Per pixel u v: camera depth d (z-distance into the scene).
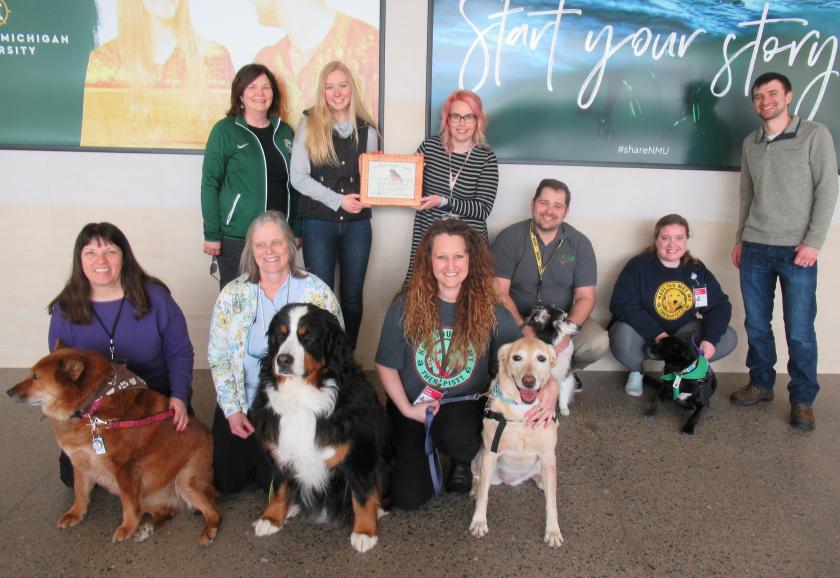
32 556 2.03
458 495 2.46
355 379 2.14
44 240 3.54
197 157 3.45
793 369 3.20
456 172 3.18
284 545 2.13
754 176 3.23
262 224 2.23
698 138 3.60
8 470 2.54
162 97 3.36
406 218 3.59
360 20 3.30
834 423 3.18
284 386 2.03
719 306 3.39
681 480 2.60
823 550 2.17
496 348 2.38
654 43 3.45
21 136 3.38
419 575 1.99
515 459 2.21
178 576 1.96
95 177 3.46
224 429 2.38
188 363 2.42
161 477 2.13
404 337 2.31
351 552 2.10
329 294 2.40
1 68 3.29
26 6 3.21
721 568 2.06
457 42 3.37
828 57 3.51
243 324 2.32
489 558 2.08
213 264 3.23
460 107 3.07
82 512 2.21
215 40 3.29
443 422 2.25
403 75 3.40
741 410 3.32
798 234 3.10
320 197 3.06
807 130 3.03
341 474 2.12
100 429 1.99
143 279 2.35
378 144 3.31
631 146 3.59
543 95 3.48
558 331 3.06
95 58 3.29
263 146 3.10
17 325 3.65
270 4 3.26
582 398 3.44
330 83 3.00
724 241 3.77
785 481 2.62
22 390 1.88
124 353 2.34
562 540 2.18
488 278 2.28
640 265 3.48
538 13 3.36
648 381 3.63
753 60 3.50
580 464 2.71
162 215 3.53
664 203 3.69
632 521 2.31
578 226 3.71
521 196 3.63
